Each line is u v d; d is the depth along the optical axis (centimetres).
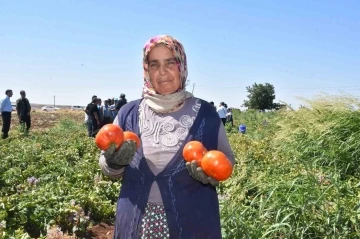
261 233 481
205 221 287
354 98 922
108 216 650
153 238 282
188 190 287
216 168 266
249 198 645
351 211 495
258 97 6856
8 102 1919
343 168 768
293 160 866
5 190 714
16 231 497
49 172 905
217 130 296
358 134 809
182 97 297
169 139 289
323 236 471
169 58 293
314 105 1010
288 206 495
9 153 1152
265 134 1806
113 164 289
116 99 2452
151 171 288
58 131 2534
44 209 563
